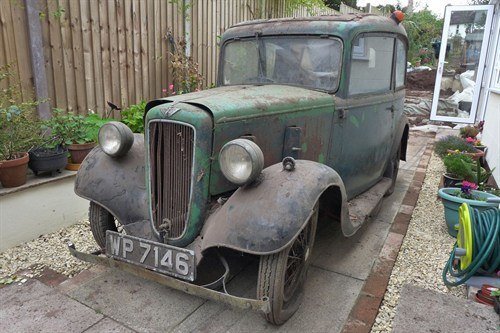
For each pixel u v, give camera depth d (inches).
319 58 137.7
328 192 110.4
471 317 103.8
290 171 97.2
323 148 134.0
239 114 104.3
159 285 119.1
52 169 146.1
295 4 335.3
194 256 93.4
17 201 136.3
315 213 105.7
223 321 103.9
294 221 87.5
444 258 136.9
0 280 119.4
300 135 121.2
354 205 148.1
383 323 103.3
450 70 366.0
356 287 119.5
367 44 145.5
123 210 114.7
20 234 139.3
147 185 107.7
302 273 108.3
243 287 119.4
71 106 176.4
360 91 148.9
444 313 105.4
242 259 131.1
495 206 141.6
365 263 133.6
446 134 325.7
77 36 175.0
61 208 151.5
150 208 107.1
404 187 213.9
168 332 99.5
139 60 207.0
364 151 157.8
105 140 117.6
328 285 120.3
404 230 157.0
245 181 91.4
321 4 373.4
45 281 119.9
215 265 125.4
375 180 177.3
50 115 163.3
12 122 137.5
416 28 686.5
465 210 123.2
